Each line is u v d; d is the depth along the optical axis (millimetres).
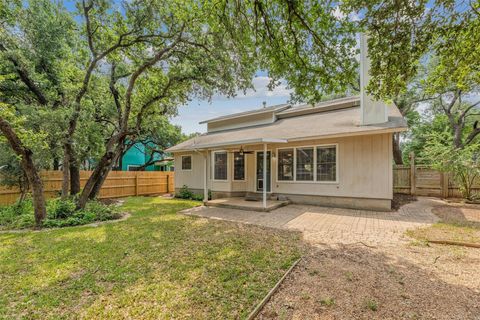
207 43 8133
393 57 3990
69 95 9148
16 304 2799
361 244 4684
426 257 3963
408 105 15812
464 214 7129
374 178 8086
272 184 10383
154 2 7723
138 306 2736
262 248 4512
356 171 8414
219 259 4023
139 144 22188
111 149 8742
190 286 3152
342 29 4621
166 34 8352
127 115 9016
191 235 5477
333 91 5418
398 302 2672
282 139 8875
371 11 3754
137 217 7684
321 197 9164
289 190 9938
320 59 5070
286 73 5445
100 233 5742
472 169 8859
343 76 5121
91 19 8234
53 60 8977
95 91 10492
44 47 8547
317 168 9234
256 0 4363
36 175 6680
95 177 8211
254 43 5281
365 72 8281
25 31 8227
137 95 11242
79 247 4734
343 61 5004
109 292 3039
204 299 2838
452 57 4145
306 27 4523
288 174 9984
